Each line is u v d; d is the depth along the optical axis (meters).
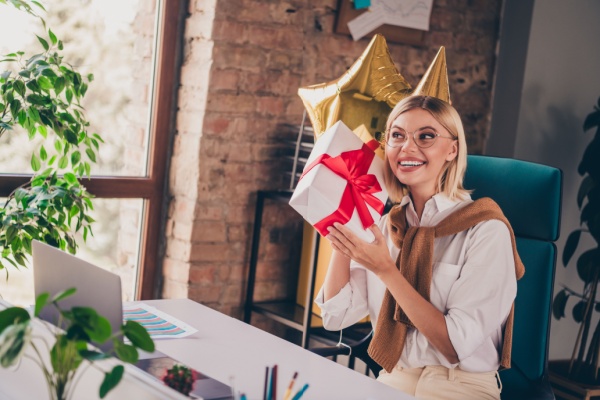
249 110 3.10
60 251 1.47
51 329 1.42
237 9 3.01
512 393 2.06
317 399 1.50
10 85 2.36
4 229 2.38
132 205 3.11
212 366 1.63
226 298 3.16
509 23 3.71
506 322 1.91
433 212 1.94
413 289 1.80
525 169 2.11
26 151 2.85
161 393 1.19
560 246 3.89
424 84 2.20
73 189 2.45
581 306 3.65
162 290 3.19
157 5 3.07
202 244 3.07
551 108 3.75
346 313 2.04
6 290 2.87
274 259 3.27
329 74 3.29
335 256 2.03
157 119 3.10
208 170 3.04
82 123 2.50
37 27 2.84
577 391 3.55
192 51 3.07
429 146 1.86
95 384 1.30
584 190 3.58
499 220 1.88
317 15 3.22
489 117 3.79
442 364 1.86
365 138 2.36
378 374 2.07
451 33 3.61
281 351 1.78
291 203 1.76
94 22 2.95
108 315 1.37
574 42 3.77
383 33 3.38
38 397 1.42
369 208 1.76
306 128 3.12
